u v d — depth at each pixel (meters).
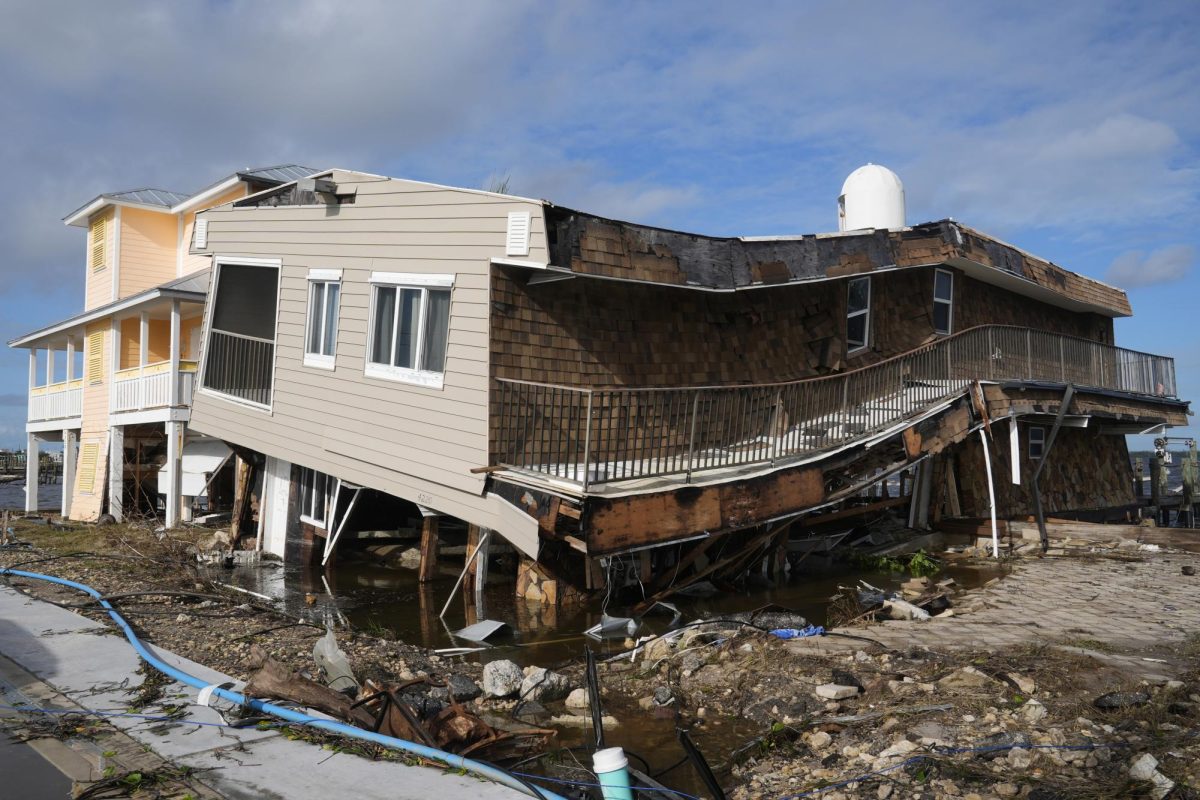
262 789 4.88
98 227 25.88
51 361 28.33
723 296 14.10
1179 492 28.14
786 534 13.98
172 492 19.48
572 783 5.33
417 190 12.05
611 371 12.37
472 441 11.09
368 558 16.38
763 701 7.17
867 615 10.15
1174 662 7.52
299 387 14.23
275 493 16.86
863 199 19.55
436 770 5.21
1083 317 23.52
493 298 10.98
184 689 6.79
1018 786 5.06
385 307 12.68
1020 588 12.25
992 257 17.27
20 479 57.28
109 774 5.04
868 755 5.79
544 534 10.09
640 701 7.62
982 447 18.45
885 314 16.86
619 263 11.02
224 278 16.34
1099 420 22.17
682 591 12.61
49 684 6.86
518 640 10.28
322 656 6.96
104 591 10.87
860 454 12.89
